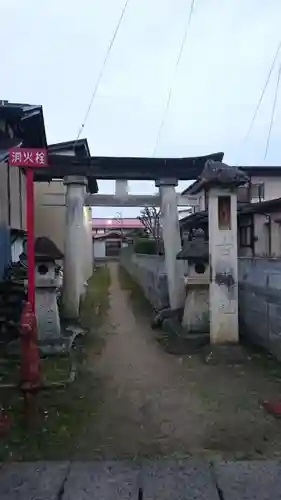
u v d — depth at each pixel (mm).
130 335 8648
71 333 7848
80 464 3346
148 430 4031
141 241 21141
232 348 6512
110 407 4637
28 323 4238
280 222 15164
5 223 8906
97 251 44906
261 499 2840
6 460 3443
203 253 7742
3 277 8477
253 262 7191
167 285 10297
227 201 6840
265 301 6633
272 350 6383
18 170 10711
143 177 9438
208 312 7734
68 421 4250
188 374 5832
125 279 21859
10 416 4316
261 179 18875
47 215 14656
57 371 5934
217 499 2848
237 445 3693
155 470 3234
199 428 4059
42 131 8625
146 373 5938
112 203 10734
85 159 9211
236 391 5086
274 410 4410
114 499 2865
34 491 2967
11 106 6754
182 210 26781
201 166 9375
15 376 5625
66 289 9312
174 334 8000
